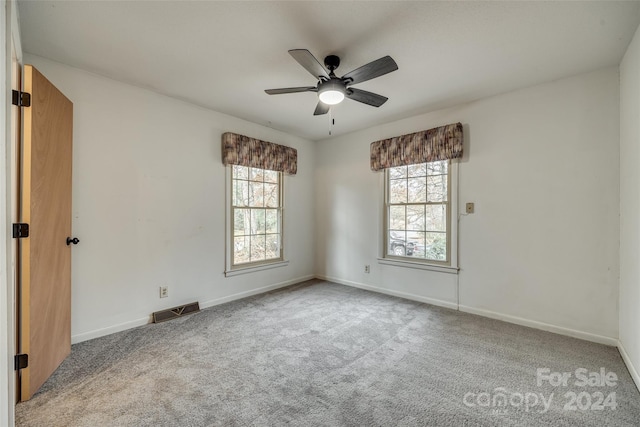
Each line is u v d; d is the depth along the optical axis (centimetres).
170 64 250
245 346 248
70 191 231
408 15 187
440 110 353
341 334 273
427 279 367
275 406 171
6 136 131
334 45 220
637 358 195
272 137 434
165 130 315
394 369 212
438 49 225
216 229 363
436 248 364
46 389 186
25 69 177
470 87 292
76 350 238
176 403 173
